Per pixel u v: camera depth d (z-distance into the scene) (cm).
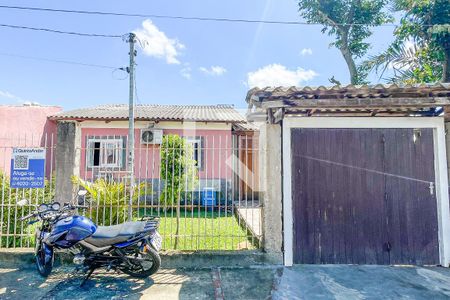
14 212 487
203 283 387
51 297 345
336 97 435
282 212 463
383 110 480
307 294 359
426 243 464
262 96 429
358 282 395
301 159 474
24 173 464
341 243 465
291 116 481
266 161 465
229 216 817
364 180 473
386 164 475
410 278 409
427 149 475
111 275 409
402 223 468
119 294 354
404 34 952
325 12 1269
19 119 959
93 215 492
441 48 887
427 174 472
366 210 470
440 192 465
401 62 906
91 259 380
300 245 463
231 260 446
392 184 472
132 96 816
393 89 402
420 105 420
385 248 464
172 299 342
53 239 375
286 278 405
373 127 476
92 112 1127
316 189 471
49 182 491
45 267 386
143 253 392
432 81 892
